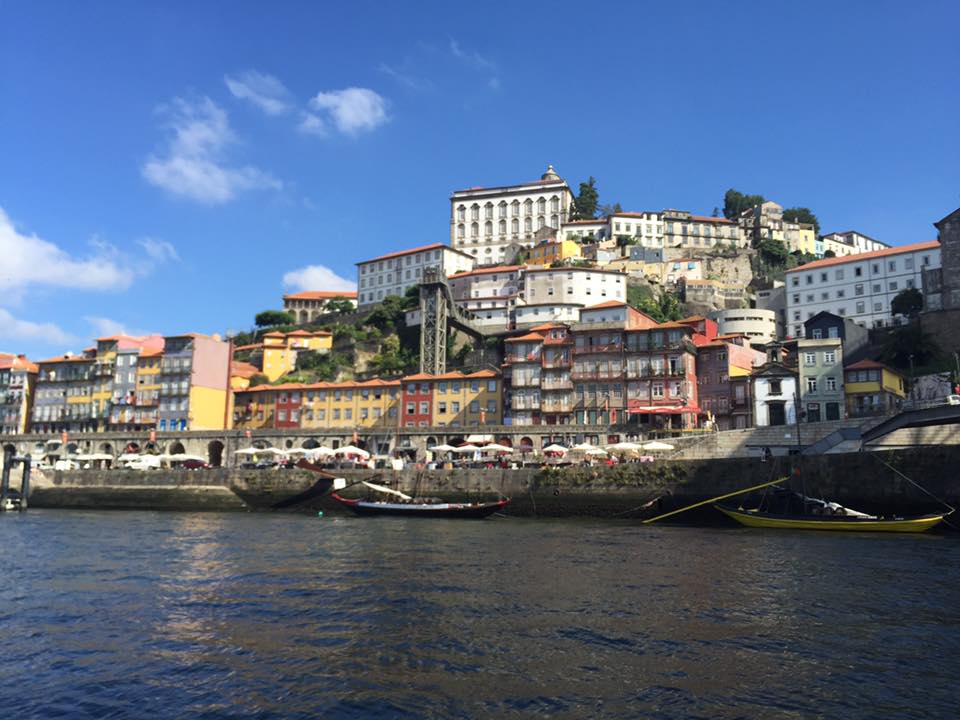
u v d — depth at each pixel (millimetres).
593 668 19625
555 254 180000
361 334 158250
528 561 37500
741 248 191500
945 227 102875
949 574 32844
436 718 16453
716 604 26906
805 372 91438
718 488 61188
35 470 87688
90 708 17266
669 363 94688
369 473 74938
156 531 54875
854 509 55594
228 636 23016
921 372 96750
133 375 127500
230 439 103812
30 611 26578
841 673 19156
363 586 30750
